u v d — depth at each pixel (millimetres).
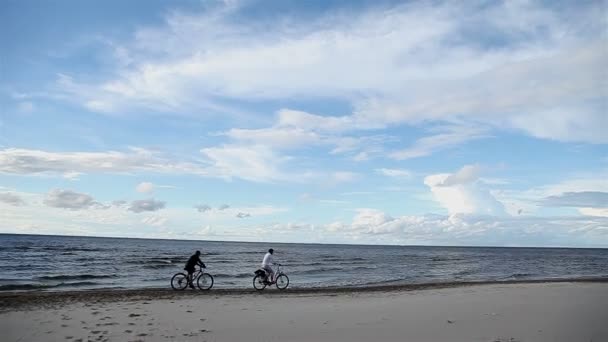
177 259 51594
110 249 75938
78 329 10711
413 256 91750
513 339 10266
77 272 33875
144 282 27703
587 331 11195
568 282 29656
